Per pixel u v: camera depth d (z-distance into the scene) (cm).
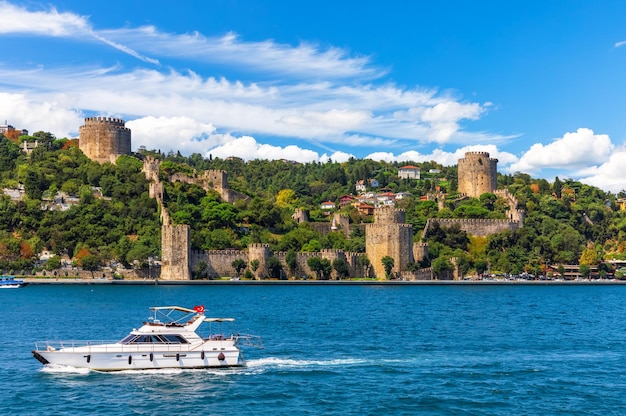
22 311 14100
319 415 6269
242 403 6619
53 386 7088
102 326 11569
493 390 7125
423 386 7269
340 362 8381
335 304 16362
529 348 9656
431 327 11900
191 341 7812
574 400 6781
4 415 6216
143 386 7131
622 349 9650
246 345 9194
